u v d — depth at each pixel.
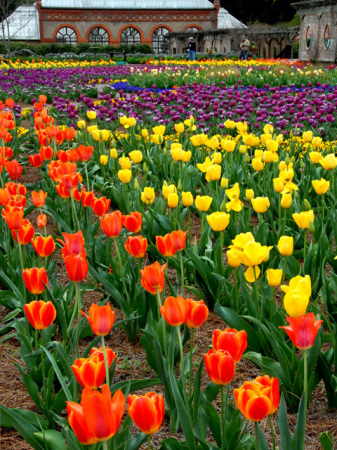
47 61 40.16
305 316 1.90
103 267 4.22
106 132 6.63
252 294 3.62
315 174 6.10
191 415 2.43
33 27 63.12
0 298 3.83
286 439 1.95
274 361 2.95
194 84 15.20
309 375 2.79
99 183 6.62
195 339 3.66
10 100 8.89
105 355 1.89
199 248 4.35
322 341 3.02
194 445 2.12
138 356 3.48
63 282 4.60
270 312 3.34
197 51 62.31
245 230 4.63
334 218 4.70
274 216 5.78
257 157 5.31
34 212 6.44
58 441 2.31
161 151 7.62
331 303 3.61
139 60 44.16
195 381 2.31
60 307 3.00
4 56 46.78
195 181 6.03
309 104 11.95
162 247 2.74
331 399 2.84
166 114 11.34
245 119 10.61
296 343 1.92
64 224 4.64
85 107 12.90
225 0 76.81
